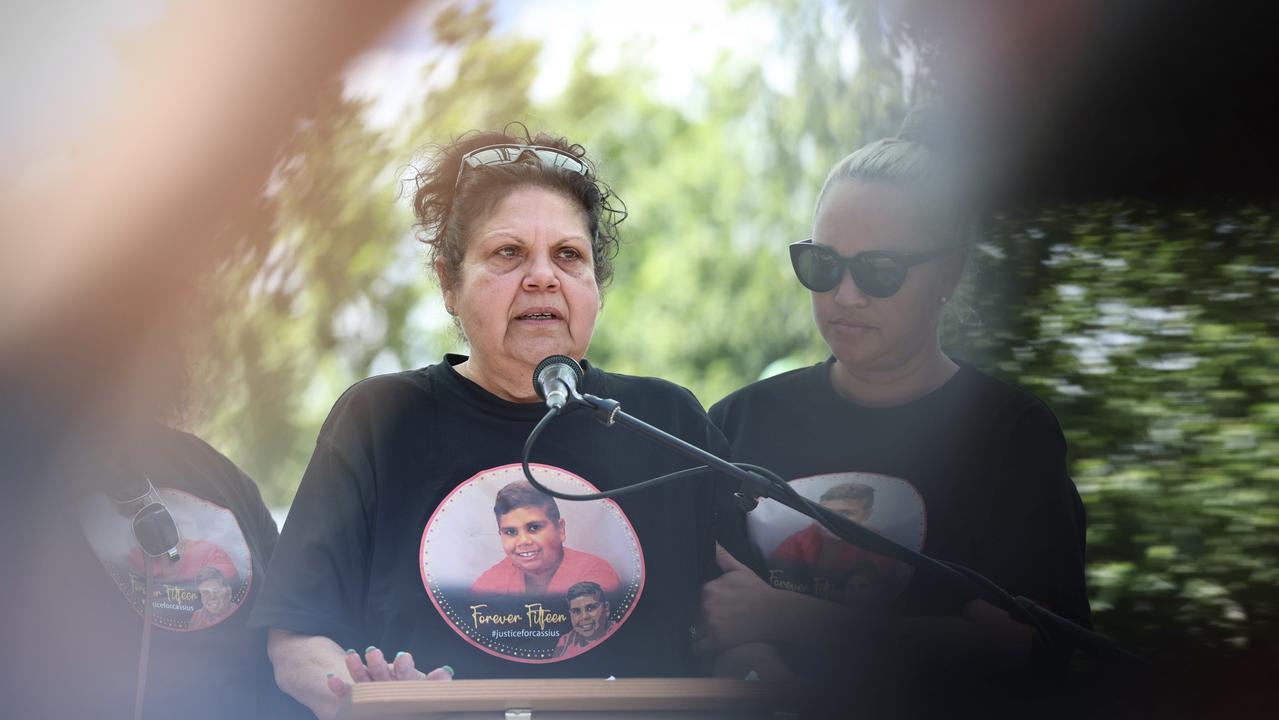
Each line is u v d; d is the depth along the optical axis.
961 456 6.69
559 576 5.88
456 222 6.12
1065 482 6.67
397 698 4.58
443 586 5.80
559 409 5.35
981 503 6.61
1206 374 9.40
